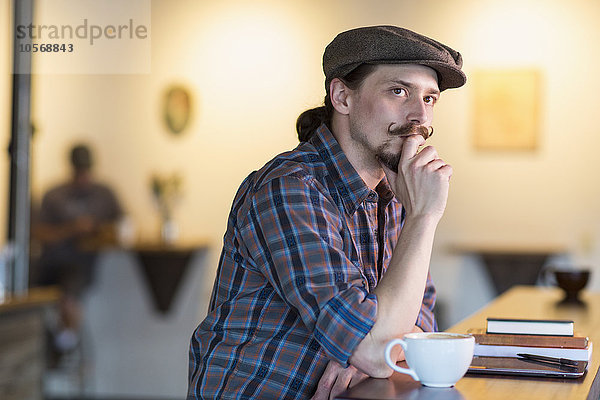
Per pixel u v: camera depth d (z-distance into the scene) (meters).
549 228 6.64
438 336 1.68
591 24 6.53
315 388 1.85
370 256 1.98
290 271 1.74
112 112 7.05
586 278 3.29
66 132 7.07
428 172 1.80
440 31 6.69
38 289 6.90
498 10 6.62
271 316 1.86
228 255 1.94
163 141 7.02
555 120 6.60
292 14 6.86
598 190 6.56
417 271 1.73
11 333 4.34
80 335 7.02
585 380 1.69
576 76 6.56
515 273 6.46
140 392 7.05
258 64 6.91
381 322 1.68
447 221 6.76
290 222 1.78
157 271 6.81
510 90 6.62
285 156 1.96
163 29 7.00
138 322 7.05
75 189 7.02
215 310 1.93
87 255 7.02
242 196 1.93
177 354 7.01
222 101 6.95
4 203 7.11
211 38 6.96
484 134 6.68
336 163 1.96
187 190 7.00
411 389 1.61
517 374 1.74
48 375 7.06
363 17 6.78
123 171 7.05
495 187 6.69
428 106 1.93
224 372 1.86
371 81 1.90
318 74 6.84
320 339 1.69
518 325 1.90
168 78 7.00
